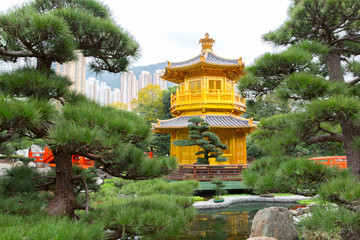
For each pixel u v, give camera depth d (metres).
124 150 6.50
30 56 5.88
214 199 15.77
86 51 7.24
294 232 9.91
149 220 5.46
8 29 4.84
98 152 5.06
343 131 6.91
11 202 5.89
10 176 7.12
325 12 6.83
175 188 11.39
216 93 23.56
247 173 7.54
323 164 6.50
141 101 42.59
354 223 5.22
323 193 5.54
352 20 6.92
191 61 25.44
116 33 6.44
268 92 8.03
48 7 6.65
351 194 5.00
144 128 5.79
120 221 5.24
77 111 5.03
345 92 6.37
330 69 7.67
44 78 5.48
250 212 14.13
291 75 6.54
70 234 4.14
